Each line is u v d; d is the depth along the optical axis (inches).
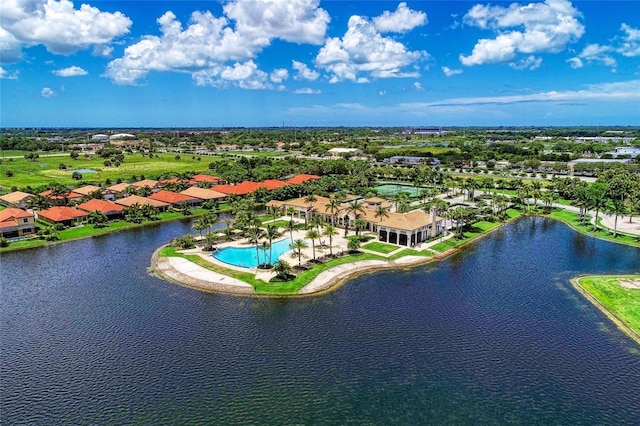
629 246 5334.6
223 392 2524.6
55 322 3356.3
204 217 5339.6
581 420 2311.8
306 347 2984.7
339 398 2477.9
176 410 2380.7
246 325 3292.3
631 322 3297.2
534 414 2356.1
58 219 6117.1
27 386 2588.6
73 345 3026.6
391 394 2512.3
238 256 4923.7
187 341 3065.9
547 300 3740.2
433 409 2393.0
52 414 2354.8
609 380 2632.9
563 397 2488.9
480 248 5310.0
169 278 4252.0
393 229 5300.2
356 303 3668.8
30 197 7342.5
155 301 3730.3
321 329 3228.3
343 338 3102.9
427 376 2674.7
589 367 2760.8
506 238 5797.2
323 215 6358.3
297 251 4958.2
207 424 2279.8
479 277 4288.9
